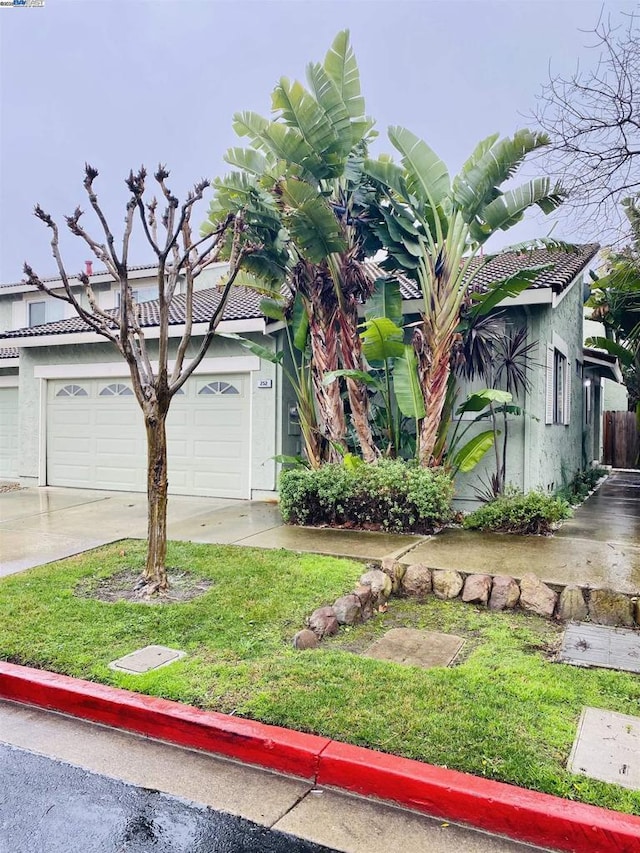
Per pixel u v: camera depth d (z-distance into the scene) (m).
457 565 6.48
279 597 5.57
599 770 3.14
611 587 5.65
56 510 10.31
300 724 3.56
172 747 3.64
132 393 12.49
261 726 3.56
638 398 15.45
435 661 4.52
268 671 4.20
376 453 9.55
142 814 3.02
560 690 3.97
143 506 10.66
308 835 2.87
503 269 11.69
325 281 9.34
